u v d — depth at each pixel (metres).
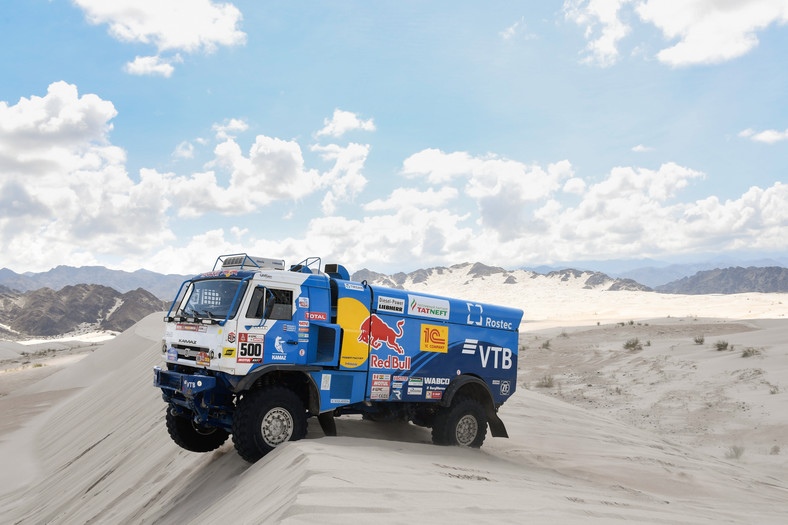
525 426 13.40
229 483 7.63
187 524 7.04
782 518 8.29
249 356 7.98
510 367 10.77
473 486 6.39
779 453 16.05
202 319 8.14
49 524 12.13
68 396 41.59
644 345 41.34
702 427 19.83
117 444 16.30
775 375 25.23
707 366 29.31
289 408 8.00
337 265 9.49
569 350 42.81
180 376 8.30
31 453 23.06
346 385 8.82
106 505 10.96
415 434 10.75
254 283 8.14
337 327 8.72
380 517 4.43
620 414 22.84
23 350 137.88
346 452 7.06
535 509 5.61
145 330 59.22
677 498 9.23
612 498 7.77
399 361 9.38
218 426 8.50
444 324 9.97
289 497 4.91
